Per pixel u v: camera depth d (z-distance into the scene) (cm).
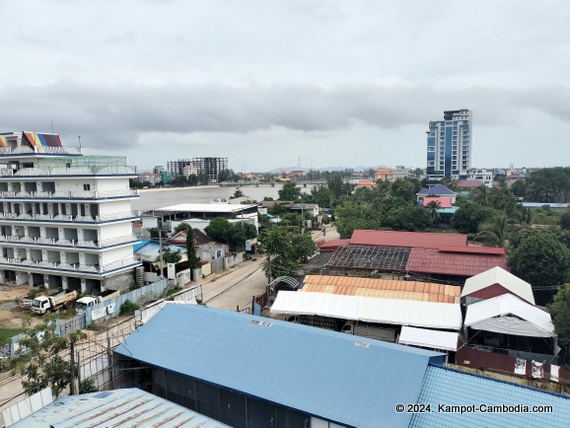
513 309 2938
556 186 12375
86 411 1862
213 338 2438
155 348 2427
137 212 5000
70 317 3894
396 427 1670
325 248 5309
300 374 2045
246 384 2042
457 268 4181
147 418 1803
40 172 4669
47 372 2194
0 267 4981
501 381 1878
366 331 3241
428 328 3045
